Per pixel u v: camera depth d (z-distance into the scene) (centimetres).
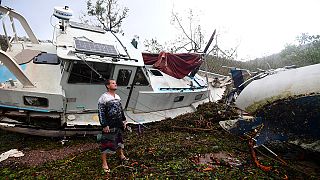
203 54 928
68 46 674
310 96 486
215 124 770
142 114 782
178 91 826
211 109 834
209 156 555
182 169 479
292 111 522
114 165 513
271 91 561
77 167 516
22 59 690
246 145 623
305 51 1441
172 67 884
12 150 600
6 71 652
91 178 463
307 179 466
